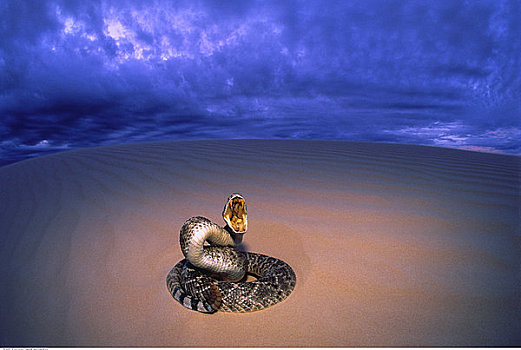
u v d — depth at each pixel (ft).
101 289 10.07
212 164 26.53
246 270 11.13
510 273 10.36
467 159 27.50
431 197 17.74
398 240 12.96
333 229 14.20
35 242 13.85
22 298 9.75
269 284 9.34
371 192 18.94
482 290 9.52
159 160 29.17
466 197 17.51
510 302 8.93
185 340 7.73
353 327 8.09
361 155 29.25
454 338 7.62
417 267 10.94
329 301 9.23
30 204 19.40
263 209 16.84
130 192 20.38
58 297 9.70
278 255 12.13
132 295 9.70
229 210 9.85
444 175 21.91
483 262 11.11
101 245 13.23
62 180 24.57
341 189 19.66
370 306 8.95
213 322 8.45
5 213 18.13
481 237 12.92
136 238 13.79
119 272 11.07
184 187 20.89
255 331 8.03
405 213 15.67
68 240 13.85
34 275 11.10
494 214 15.03
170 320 8.53
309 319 8.45
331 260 11.59
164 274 10.93
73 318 8.68
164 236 13.89
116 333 8.03
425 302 9.06
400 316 8.50
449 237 13.05
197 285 9.16
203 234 8.79
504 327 7.95
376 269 10.90
